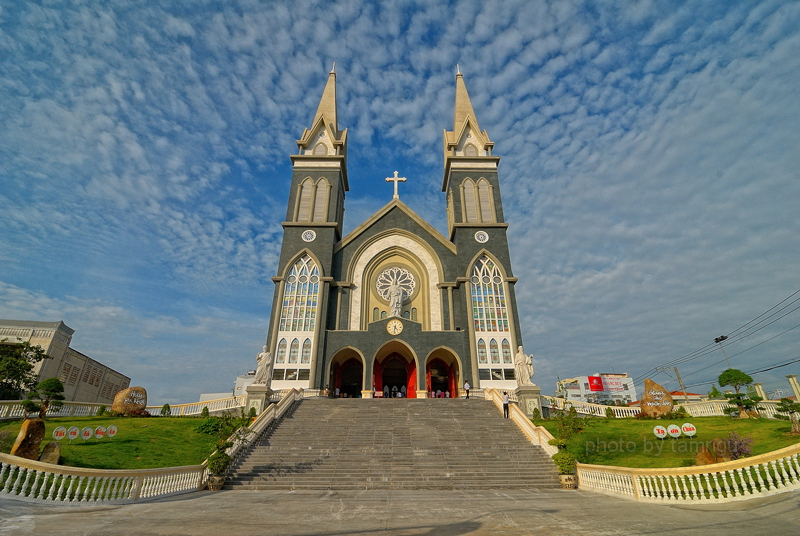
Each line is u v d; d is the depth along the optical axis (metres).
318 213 41.34
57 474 10.71
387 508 11.83
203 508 11.44
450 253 41.62
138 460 17.75
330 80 49.66
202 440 21.92
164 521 9.52
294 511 11.23
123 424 23.55
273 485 16.53
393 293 38.12
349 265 40.62
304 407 26.86
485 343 36.56
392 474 17.52
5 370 28.52
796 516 8.92
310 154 43.84
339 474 17.50
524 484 16.97
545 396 30.92
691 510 10.71
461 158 43.78
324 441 20.95
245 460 18.69
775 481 11.47
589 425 23.86
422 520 10.02
